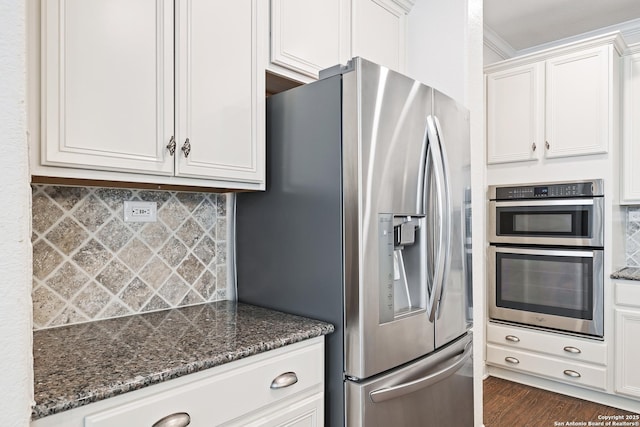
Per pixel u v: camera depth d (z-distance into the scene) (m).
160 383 0.93
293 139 1.49
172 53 1.22
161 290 1.56
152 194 1.55
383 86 1.38
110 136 1.09
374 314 1.33
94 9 1.06
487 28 3.24
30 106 0.96
